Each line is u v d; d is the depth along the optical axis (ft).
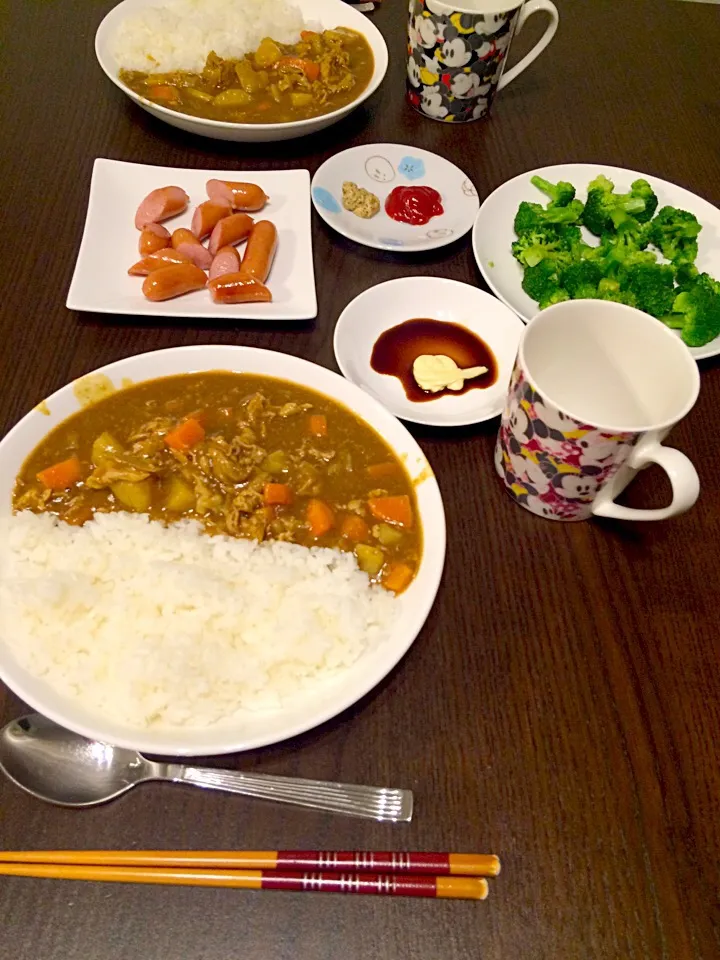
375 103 2.25
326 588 1.34
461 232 1.91
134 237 1.79
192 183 1.90
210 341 1.68
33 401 1.54
